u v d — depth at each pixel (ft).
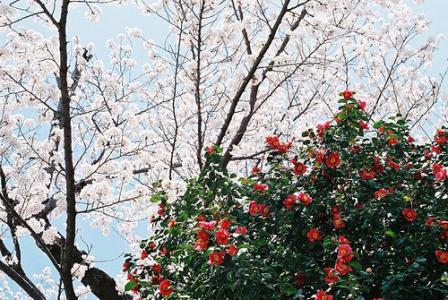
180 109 25.64
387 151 16.25
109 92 23.58
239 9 26.35
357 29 25.81
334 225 15.15
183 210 15.83
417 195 15.78
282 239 15.70
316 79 27.09
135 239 25.11
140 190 20.61
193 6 23.61
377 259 14.58
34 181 20.86
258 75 24.48
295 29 26.27
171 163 22.80
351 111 15.84
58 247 23.06
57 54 21.15
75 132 23.59
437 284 14.03
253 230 15.88
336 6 24.39
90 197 19.01
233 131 27.22
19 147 20.56
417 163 16.88
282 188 15.90
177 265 16.06
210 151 16.25
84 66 23.97
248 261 13.00
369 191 15.55
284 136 26.94
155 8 23.29
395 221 14.99
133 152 20.39
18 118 20.99
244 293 12.63
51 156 22.77
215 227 13.57
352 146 16.02
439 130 17.13
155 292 15.67
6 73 18.78
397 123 16.71
